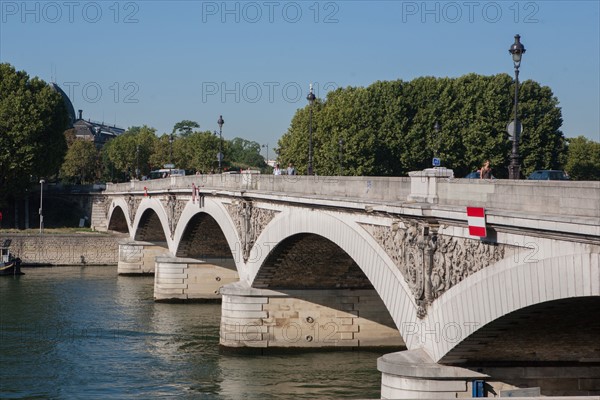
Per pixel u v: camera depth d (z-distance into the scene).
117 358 81.12
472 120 137.88
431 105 140.38
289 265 79.75
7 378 72.81
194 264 122.56
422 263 45.81
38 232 192.12
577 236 31.97
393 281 50.03
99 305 116.56
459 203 42.56
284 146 183.00
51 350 84.56
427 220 44.66
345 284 82.81
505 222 36.41
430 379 45.84
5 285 137.38
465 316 41.62
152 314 109.31
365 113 142.62
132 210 165.88
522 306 36.28
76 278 151.62
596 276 31.36
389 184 51.41
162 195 132.75
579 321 40.97
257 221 81.75
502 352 45.88
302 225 66.81
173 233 124.06
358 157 141.25
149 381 71.88
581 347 45.72
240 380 71.31
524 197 36.28
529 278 35.59
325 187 62.62
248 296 82.38
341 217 58.41
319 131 148.75
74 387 69.81
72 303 117.88
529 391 45.22
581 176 157.62
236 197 86.88
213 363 78.12
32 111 195.88
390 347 83.25
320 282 82.69
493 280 38.62
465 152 137.00
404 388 46.25
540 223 33.75
